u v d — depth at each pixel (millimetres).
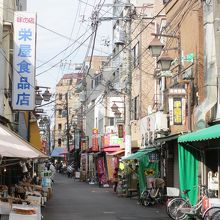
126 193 29000
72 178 63188
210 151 18844
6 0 22250
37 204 14000
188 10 22000
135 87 36562
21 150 11078
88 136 60188
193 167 18719
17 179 23406
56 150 91125
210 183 18125
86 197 28688
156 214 19312
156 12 32000
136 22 35531
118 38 33281
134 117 36812
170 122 21297
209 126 18516
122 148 39062
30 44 21812
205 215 14016
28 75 21750
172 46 24672
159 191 23391
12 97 21812
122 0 38344
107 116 48844
